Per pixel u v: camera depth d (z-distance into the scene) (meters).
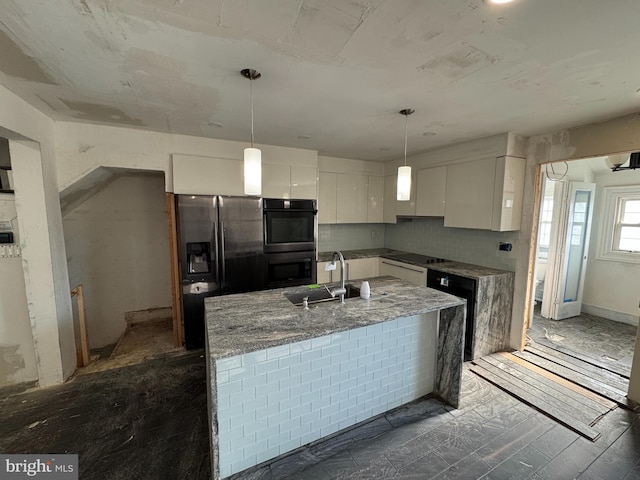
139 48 1.41
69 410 2.23
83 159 2.70
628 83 1.75
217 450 1.49
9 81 1.80
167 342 3.41
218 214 3.17
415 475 1.70
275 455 1.85
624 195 3.98
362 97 2.01
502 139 2.94
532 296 3.73
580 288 4.21
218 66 1.59
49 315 2.49
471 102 2.09
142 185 3.84
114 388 2.50
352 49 1.41
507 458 1.81
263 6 1.10
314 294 2.33
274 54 1.46
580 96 1.96
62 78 1.75
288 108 2.24
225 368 1.66
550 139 2.86
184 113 2.38
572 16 1.14
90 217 3.62
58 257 2.59
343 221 4.41
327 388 1.99
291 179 3.62
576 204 4.02
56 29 1.26
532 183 3.03
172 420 2.12
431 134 2.98
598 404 2.30
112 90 1.93
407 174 2.18
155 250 3.97
